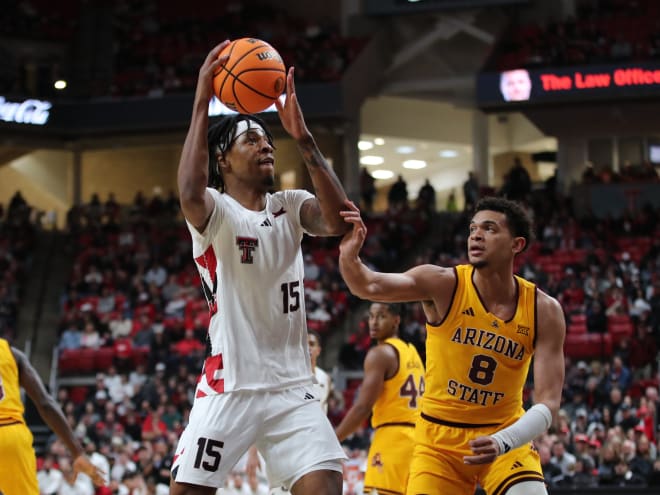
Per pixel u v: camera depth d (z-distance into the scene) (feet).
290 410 14.37
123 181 108.47
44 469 49.19
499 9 94.27
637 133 90.79
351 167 96.94
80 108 95.04
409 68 98.22
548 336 16.56
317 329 72.64
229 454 14.12
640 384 56.95
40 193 105.81
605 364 59.00
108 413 58.18
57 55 101.30
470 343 16.60
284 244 14.79
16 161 104.83
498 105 86.74
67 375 70.90
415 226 89.51
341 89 89.66
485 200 16.79
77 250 90.22
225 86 14.19
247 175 14.88
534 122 91.09
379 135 105.29
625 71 83.71
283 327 14.61
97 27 102.37
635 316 64.80
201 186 13.97
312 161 14.33
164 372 65.57
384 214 94.68
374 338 24.07
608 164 92.89
